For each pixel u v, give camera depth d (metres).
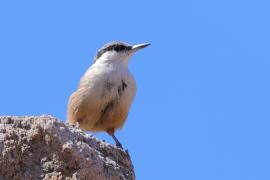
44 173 9.98
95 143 11.14
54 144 10.11
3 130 10.09
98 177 10.35
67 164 10.06
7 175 9.79
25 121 10.33
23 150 9.99
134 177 11.97
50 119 10.36
